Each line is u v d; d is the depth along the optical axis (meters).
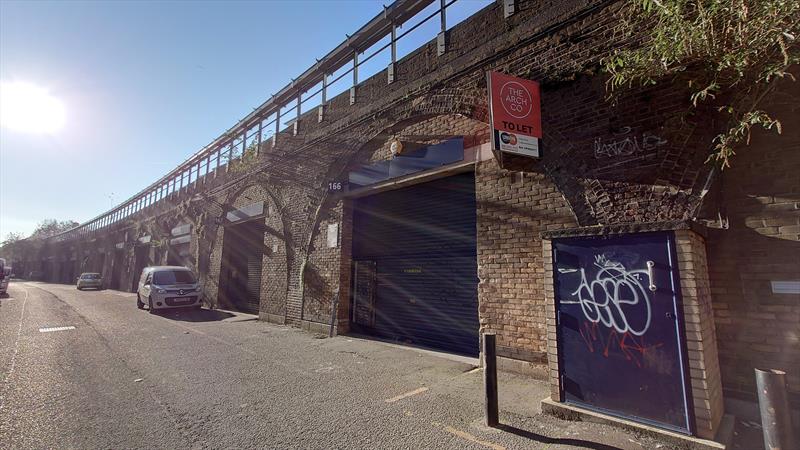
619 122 5.30
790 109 4.07
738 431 3.79
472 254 7.54
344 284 10.29
